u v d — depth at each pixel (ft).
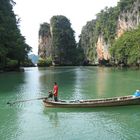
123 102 105.60
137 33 445.78
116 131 79.92
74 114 97.71
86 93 145.79
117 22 604.49
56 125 85.97
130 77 241.14
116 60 502.38
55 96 106.83
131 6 547.08
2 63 312.50
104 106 104.73
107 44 629.92
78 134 77.92
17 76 257.34
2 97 134.51
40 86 177.37
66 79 228.43
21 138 75.77
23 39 384.68
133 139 73.61
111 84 186.60
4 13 355.97
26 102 119.65
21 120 91.86
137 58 406.41
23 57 368.07
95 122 88.58
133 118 92.43
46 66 577.43
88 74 290.35
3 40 321.32
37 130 81.87
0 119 93.56
